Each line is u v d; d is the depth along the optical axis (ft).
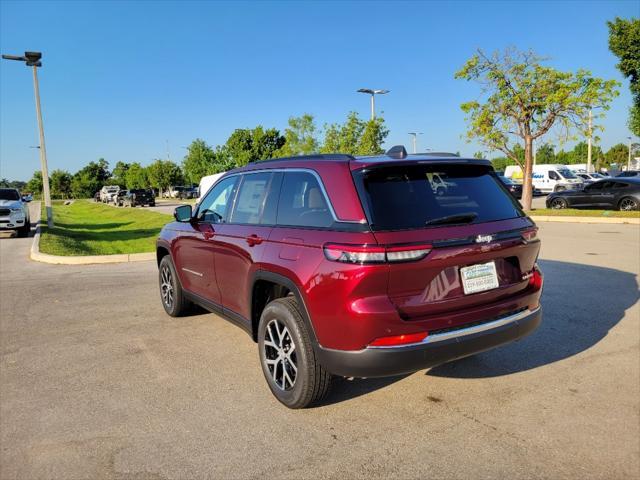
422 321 10.01
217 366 14.74
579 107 59.77
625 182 60.34
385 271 9.61
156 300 23.03
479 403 11.92
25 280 28.63
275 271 11.68
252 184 14.23
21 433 11.03
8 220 55.47
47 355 15.96
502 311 11.10
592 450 9.86
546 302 20.11
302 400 11.38
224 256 14.46
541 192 113.50
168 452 10.16
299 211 11.75
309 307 10.61
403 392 12.59
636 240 37.29
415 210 10.36
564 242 36.96
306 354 11.04
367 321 9.69
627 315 18.25
